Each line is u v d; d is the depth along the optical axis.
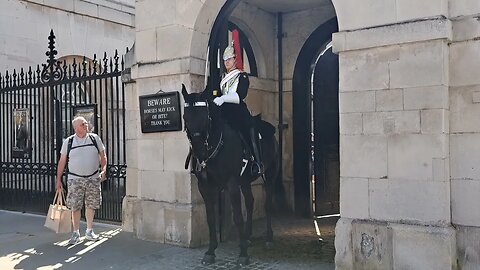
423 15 4.92
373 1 5.18
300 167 9.29
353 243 5.29
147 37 7.11
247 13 8.87
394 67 5.09
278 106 9.51
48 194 9.48
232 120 5.94
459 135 4.93
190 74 6.72
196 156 5.48
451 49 4.97
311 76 9.45
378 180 5.18
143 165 7.19
